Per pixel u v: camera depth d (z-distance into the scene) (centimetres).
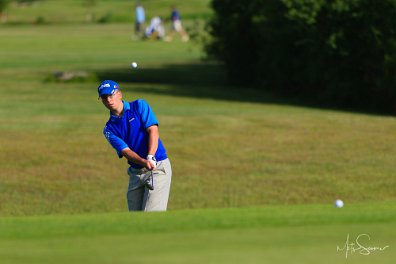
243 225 1933
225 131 5700
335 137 5491
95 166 4728
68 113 6475
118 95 2614
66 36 16362
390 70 6812
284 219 2006
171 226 1923
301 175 4509
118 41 15238
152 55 12600
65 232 1867
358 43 7019
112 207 3972
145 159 2602
